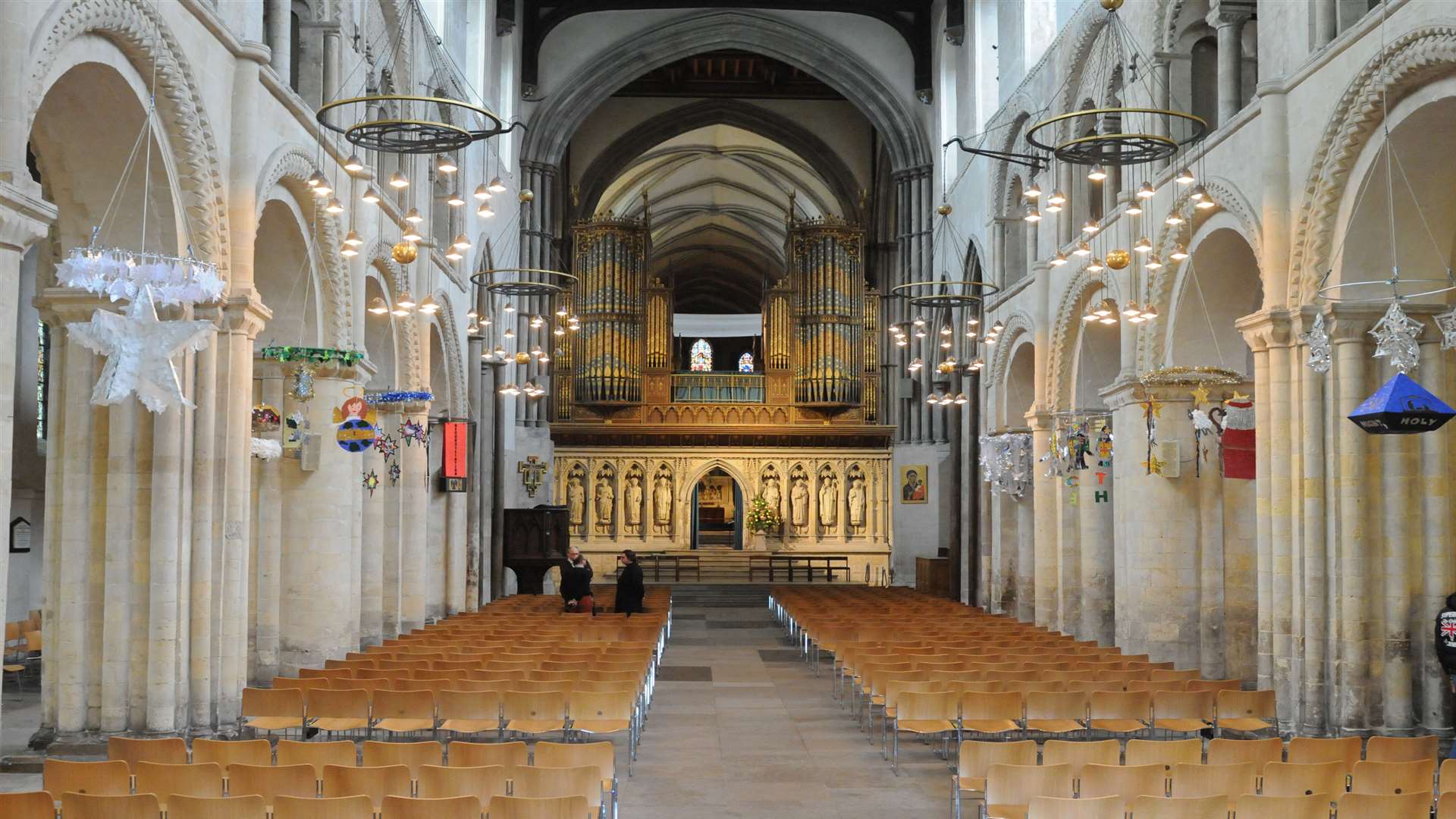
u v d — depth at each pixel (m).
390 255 23.86
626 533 49.06
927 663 17.00
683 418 49.53
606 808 10.56
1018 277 31.80
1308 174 16.58
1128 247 22.67
